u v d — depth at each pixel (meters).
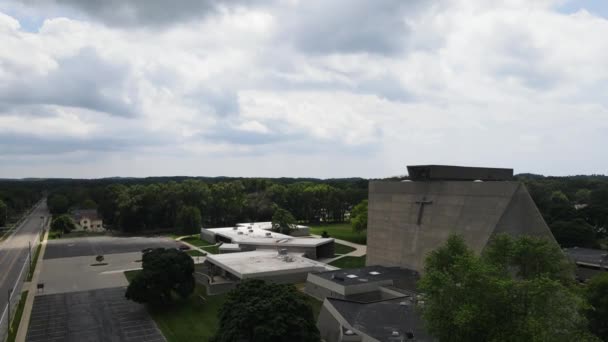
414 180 86.69
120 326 66.44
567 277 56.53
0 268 108.44
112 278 96.38
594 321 51.47
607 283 52.91
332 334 59.56
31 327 65.81
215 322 68.19
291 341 46.34
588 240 116.38
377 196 94.50
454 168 82.69
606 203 163.12
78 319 69.44
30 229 191.88
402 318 56.25
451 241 61.50
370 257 94.44
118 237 166.75
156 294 72.00
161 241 154.00
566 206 140.12
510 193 69.31
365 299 73.00
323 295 77.94
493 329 37.22
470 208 74.69
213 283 87.19
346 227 195.38
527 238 57.47
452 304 40.62
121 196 187.38
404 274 80.62
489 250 58.28
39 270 105.12
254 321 46.69
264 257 101.56
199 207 195.62
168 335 62.84
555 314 37.84
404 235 86.44
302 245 116.38
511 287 38.62
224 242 145.00
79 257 122.56
